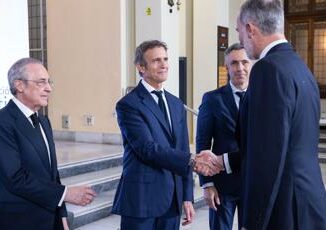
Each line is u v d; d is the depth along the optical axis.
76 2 6.06
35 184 1.78
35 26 6.72
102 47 5.93
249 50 1.61
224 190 2.42
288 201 1.44
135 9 5.93
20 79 1.84
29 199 1.78
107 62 5.91
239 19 1.62
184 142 2.26
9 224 1.80
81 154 4.96
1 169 1.76
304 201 1.45
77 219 3.62
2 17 3.84
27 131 1.84
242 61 2.39
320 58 9.83
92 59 6.02
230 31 8.49
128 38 5.95
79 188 1.88
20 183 1.75
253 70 1.49
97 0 5.91
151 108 2.13
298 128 1.45
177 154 2.03
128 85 5.95
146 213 2.07
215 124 2.47
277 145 1.39
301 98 1.45
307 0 9.77
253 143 1.44
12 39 3.92
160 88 2.22
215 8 7.36
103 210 3.87
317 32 9.79
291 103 1.41
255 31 1.57
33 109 1.90
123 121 2.12
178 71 6.24
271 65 1.44
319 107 1.56
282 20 1.56
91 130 6.08
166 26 5.87
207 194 2.46
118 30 5.81
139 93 2.17
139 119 2.09
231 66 2.42
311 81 1.52
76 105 6.18
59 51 6.26
